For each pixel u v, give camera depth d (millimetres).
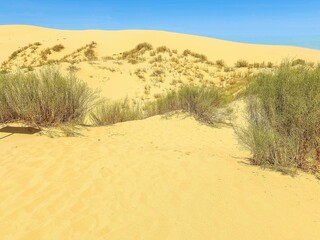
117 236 3814
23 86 9094
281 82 6406
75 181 5297
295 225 4215
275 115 6289
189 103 12773
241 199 4785
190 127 11086
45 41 40812
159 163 6227
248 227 4098
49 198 4691
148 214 4316
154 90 21953
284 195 4977
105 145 7477
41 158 6309
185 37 36656
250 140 6613
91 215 4270
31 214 4246
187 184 5234
